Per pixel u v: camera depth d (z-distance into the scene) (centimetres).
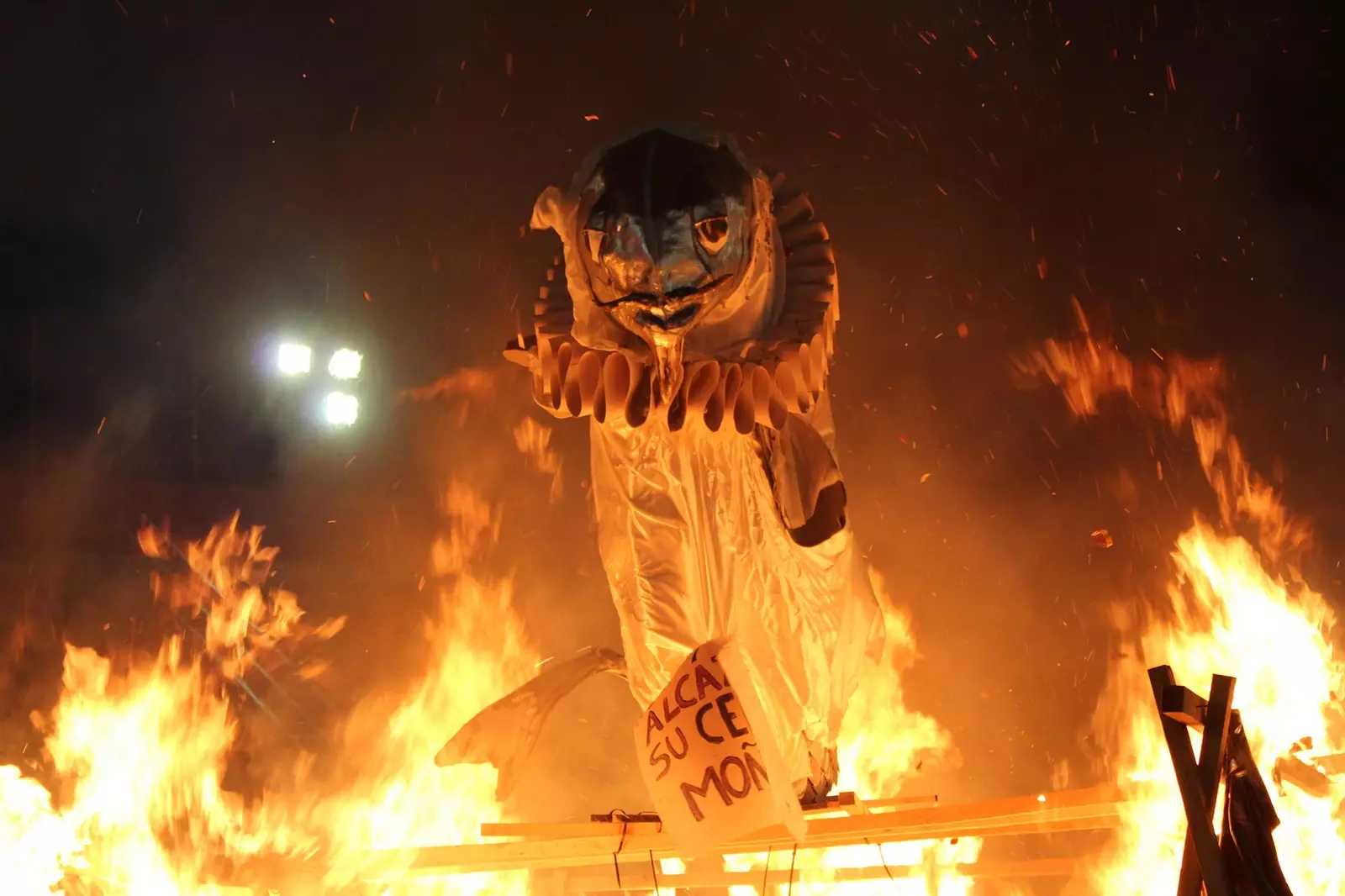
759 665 388
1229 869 291
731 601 386
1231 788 296
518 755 425
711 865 536
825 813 392
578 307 378
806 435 392
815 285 386
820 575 398
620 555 390
